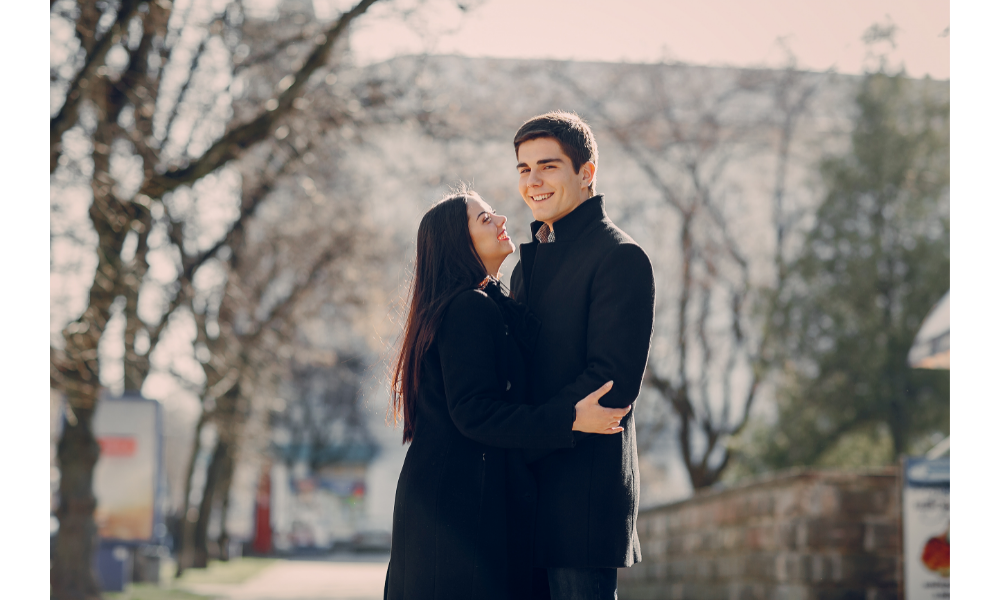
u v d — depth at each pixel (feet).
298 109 40.98
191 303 49.60
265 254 62.18
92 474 48.52
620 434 12.17
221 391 57.00
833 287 61.77
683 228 71.15
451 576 11.87
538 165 12.83
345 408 159.94
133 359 47.57
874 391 59.21
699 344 72.54
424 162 56.85
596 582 11.97
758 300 66.39
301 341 66.03
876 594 28.30
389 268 62.85
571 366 12.16
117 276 41.24
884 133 61.98
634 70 67.87
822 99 69.00
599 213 12.75
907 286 60.34
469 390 11.87
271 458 93.20
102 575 57.98
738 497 34.01
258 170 48.70
